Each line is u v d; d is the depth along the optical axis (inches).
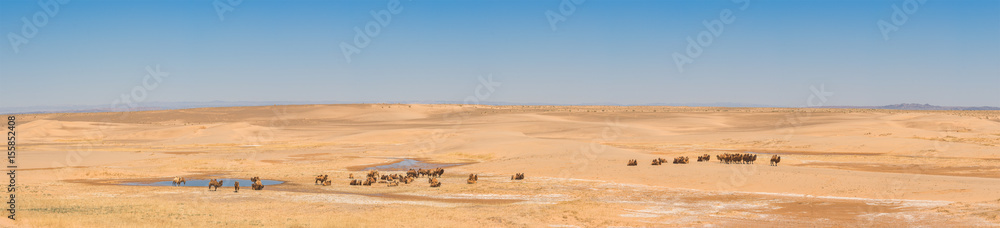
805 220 1306.6
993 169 2292.1
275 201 1581.0
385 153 3393.2
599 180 2098.9
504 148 3243.1
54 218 1108.5
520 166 2491.4
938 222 1235.9
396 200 1632.6
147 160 2758.4
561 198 1690.5
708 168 2117.4
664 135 4694.9
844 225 1243.8
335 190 1861.5
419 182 2094.0
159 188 1856.5
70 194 1676.9
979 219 1232.2
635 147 3720.5
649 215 1369.3
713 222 1289.4
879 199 1560.0
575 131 5191.9
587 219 1300.4
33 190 1734.7
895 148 3223.4
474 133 4239.7
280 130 5684.1
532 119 6870.1
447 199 1668.3
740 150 3427.7
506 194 1770.4
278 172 2456.9
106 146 3996.1
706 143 3927.2
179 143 4424.2
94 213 1251.8
